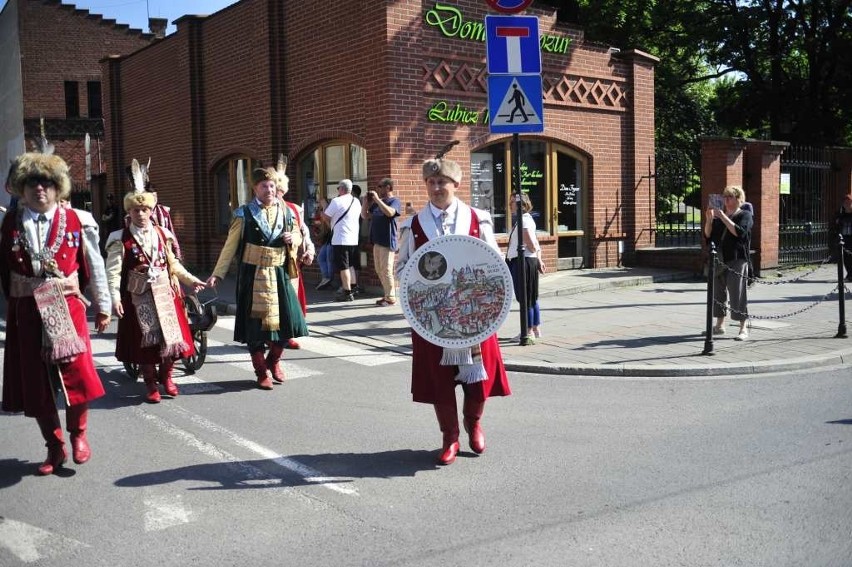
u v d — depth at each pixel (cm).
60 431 525
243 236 734
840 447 550
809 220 1758
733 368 793
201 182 1816
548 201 1541
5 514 454
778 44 2503
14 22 3005
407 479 504
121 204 2155
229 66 1684
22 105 2958
